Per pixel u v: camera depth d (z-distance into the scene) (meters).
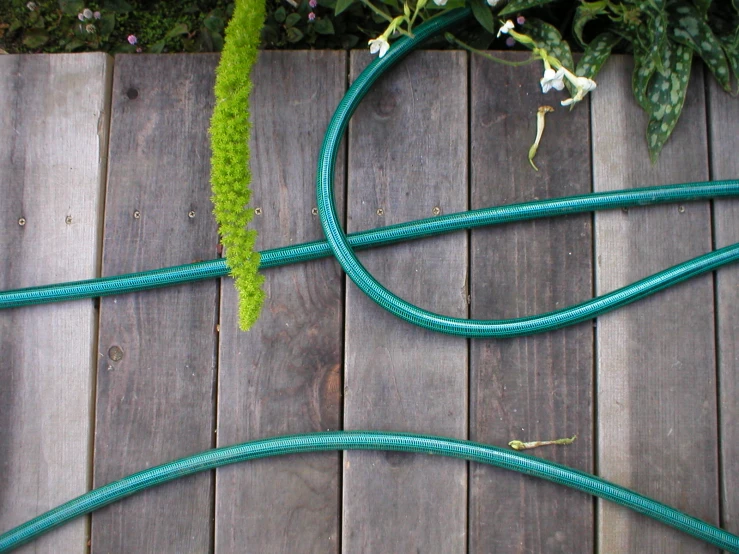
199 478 1.09
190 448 1.10
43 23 1.32
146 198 1.13
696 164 1.12
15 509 1.09
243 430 1.10
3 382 1.11
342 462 1.10
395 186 1.13
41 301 1.10
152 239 1.12
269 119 1.14
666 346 1.10
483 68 1.15
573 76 1.01
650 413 1.09
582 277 1.11
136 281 1.09
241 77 0.95
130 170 1.14
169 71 1.15
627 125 1.13
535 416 1.09
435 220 1.09
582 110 1.14
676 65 1.09
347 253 1.06
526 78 1.14
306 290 1.12
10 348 1.11
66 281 1.12
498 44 1.23
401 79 1.15
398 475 1.09
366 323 1.11
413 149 1.13
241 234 0.92
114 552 1.08
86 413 1.10
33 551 1.08
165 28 1.34
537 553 1.07
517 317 1.10
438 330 1.08
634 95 1.12
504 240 1.12
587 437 1.09
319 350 1.11
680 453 1.08
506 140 1.13
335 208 1.08
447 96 1.14
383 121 1.14
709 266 1.08
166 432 1.10
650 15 1.04
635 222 1.12
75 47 1.32
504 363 1.10
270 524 1.08
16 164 1.13
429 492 1.09
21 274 1.12
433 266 1.12
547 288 1.11
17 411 1.11
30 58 1.15
